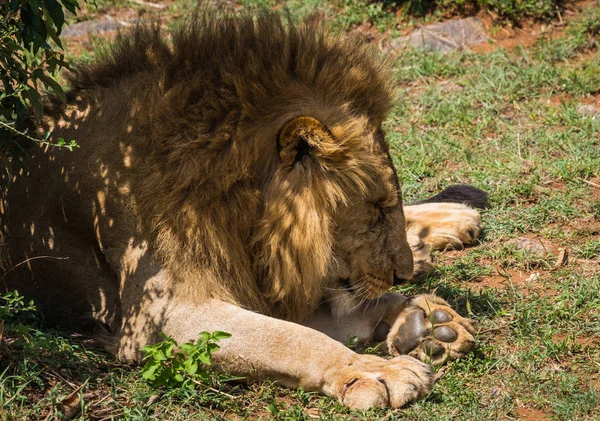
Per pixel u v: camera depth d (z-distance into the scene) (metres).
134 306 9.57
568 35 19.77
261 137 9.73
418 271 11.84
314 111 9.80
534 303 10.92
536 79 17.75
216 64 9.97
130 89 10.12
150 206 9.54
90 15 22.73
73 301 10.45
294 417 8.48
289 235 9.70
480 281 11.87
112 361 9.66
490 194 14.05
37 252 10.44
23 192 10.47
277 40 10.10
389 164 10.13
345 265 10.04
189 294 9.39
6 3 9.33
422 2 21.05
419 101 17.56
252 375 9.05
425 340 9.67
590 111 16.61
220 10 11.02
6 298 9.18
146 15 22.42
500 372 9.51
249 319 9.18
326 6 21.69
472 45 19.95
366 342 10.17
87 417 8.37
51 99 10.66
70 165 10.12
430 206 13.33
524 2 20.58
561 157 15.05
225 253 9.58
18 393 8.41
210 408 8.71
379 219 10.07
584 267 11.91
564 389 9.03
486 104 17.02
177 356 9.04
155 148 9.66
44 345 9.05
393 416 8.39
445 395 8.91
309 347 8.95
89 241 10.18
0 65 9.74
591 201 13.52
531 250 12.45
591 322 10.45
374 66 10.32
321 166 9.63
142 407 8.57
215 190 9.55
